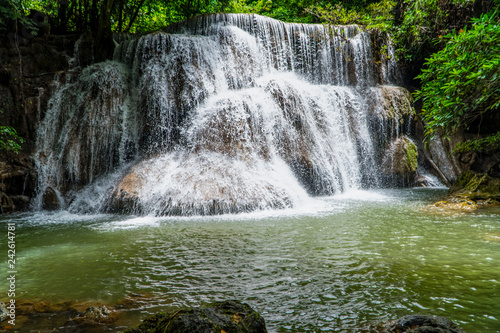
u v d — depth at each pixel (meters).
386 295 3.74
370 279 4.22
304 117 13.07
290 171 11.91
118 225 7.88
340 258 5.09
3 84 11.73
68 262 5.16
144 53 13.23
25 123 11.89
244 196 9.42
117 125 12.05
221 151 11.18
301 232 6.80
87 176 11.51
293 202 9.92
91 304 3.67
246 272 4.58
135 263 5.05
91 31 14.55
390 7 18.05
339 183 13.03
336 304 3.56
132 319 3.30
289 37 16.20
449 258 4.99
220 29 14.70
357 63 16.33
